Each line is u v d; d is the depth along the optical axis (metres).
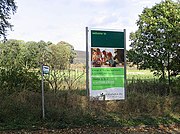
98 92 15.75
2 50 18.53
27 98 14.89
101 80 15.82
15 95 14.89
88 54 15.70
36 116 13.66
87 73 15.70
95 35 15.81
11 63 16.72
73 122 13.48
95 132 12.52
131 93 17.14
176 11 19.08
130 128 13.37
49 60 16.94
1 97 14.63
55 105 14.76
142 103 16.03
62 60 17.09
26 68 16.53
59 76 16.45
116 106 15.70
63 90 16.08
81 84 16.70
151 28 19.02
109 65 15.98
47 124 13.00
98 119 13.94
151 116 15.28
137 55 19.55
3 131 12.19
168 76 19.19
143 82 19.39
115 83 16.03
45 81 16.22
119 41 16.22
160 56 18.84
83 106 15.05
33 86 16.06
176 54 18.69
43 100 13.59
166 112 15.99
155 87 19.00
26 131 12.30
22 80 16.05
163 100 16.58
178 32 18.47
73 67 17.17
